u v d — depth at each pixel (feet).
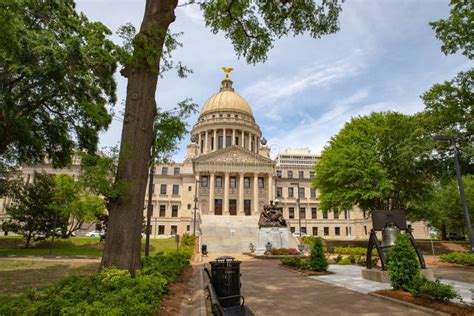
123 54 33.47
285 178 257.14
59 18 67.31
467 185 143.13
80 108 73.41
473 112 78.95
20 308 15.66
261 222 99.71
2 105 57.52
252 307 26.63
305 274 49.44
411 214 124.26
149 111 32.83
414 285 28.40
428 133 94.22
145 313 16.93
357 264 66.18
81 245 117.60
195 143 276.62
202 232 147.84
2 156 78.59
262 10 46.42
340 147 120.06
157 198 237.66
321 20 46.03
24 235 114.42
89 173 29.84
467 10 58.54
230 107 293.64
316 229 244.42
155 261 42.96
